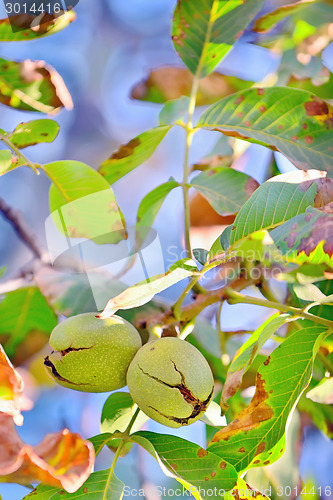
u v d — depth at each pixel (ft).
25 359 2.57
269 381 2.21
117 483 2.21
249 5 2.43
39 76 2.40
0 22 2.34
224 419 2.36
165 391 2.19
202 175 2.52
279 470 2.49
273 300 2.46
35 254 2.58
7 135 2.39
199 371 2.21
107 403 2.39
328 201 2.26
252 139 2.40
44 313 2.55
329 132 2.37
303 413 2.54
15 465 2.11
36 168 2.39
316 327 2.25
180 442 2.21
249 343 2.27
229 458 2.19
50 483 2.19
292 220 2.22
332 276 2.22
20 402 2.17
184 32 2.46
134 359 2.24
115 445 2.38
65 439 2.17
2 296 2.54
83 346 2.25
